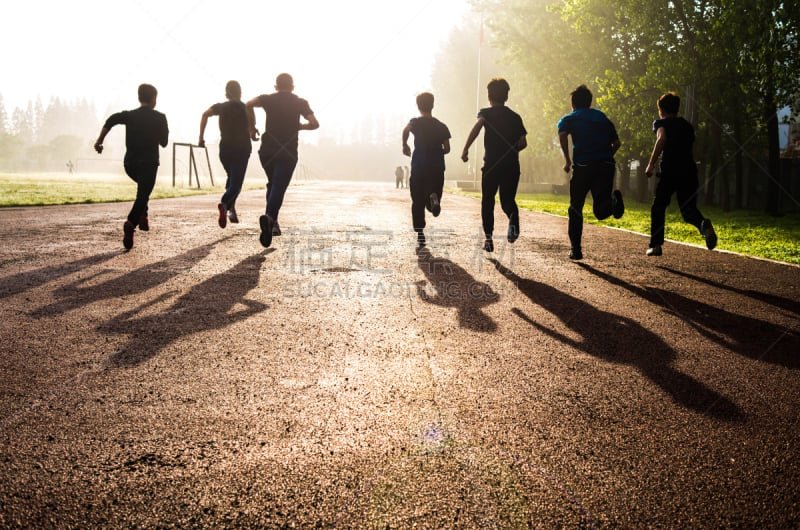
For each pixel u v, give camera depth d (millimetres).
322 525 1399
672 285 4719
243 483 1581
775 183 14766
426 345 2920
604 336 3172
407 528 1394
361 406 2125
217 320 3283
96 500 1490
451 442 1850
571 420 2043
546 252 6516
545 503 1512
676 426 2016
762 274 5316
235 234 7348
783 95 13172
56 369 2436
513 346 2939
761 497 1570
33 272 4543
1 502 1471
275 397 2189
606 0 19047
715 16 15070
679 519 1457
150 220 8680
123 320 3227
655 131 5734
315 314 3490
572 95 5777
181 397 2170
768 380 2520
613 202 5602
